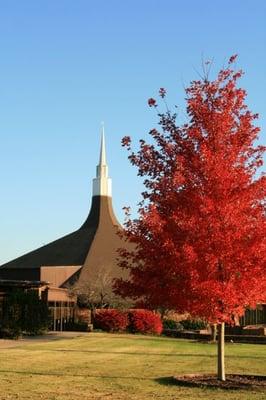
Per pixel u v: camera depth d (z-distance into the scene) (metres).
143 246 13.65
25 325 32.38
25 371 17.30
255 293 13.19
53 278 50.47
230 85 14.23
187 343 31.33
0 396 12.50
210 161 13.45
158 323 39.53
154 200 13.88
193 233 13.11
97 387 14.24
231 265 13.09
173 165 14.12
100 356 22.75
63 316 40.88
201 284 12.81
